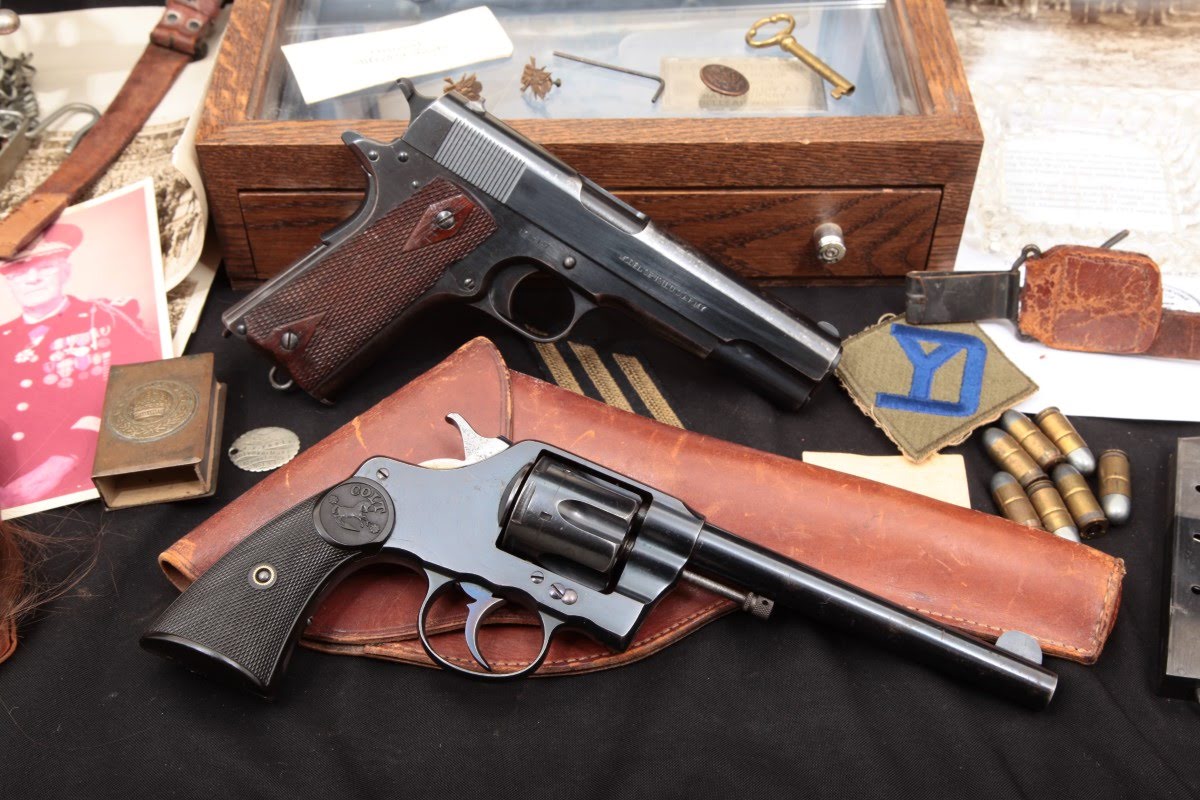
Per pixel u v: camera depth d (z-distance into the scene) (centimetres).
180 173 68
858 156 65
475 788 55
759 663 58
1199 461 62
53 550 61
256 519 59
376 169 62
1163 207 72
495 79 69
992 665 55
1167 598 59
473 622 56
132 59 76
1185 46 78
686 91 68
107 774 56
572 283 64
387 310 64
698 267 63
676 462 61
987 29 78
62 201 69
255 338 63
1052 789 55
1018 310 67
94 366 66
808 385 64
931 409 65
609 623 55
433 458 60
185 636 53
